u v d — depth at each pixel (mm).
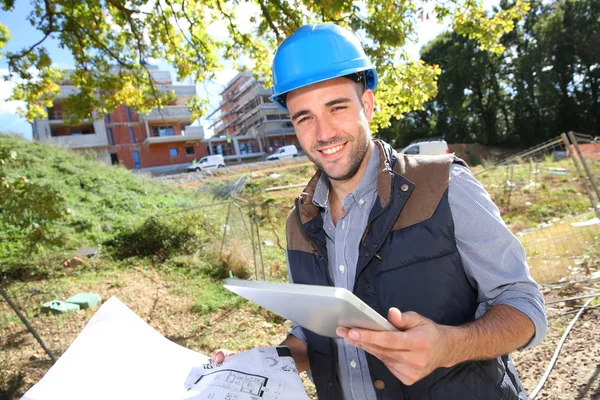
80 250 9297
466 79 35281
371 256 1170
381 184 1192
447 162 1185
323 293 736
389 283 1161
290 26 4828
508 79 36500
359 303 736
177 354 1247
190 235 9797
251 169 27719
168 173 34406
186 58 6109
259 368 1171
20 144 16516
